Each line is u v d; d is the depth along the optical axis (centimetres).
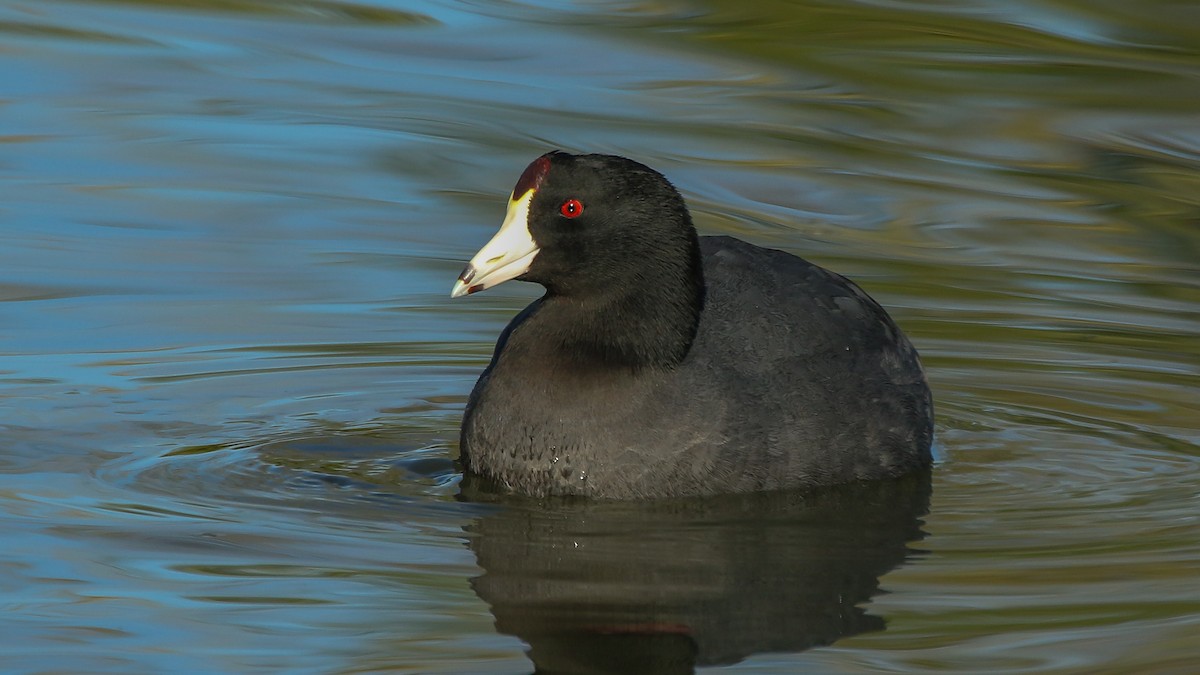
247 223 1641
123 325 1419
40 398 1259
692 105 1880
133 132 1823
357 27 2109
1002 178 1747
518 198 1093
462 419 1220
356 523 1033
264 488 1095
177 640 856
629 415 1076
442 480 1121
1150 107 1856
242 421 1234
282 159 1770
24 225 1609
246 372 1336
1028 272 1570
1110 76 1906
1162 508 1073
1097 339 1428
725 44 2019
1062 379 1343
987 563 975
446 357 1389
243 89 1927
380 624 877
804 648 854
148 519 1030
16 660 831
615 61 1984
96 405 1251
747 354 1116
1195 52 1944
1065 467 1159
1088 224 1666
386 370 1355
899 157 1784
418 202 1695
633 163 1099
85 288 1488
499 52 2017
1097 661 834
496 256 1087
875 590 933
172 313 1449
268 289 1509
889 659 840
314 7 2148
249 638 859
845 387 1134
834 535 1023
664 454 1074
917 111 1858
